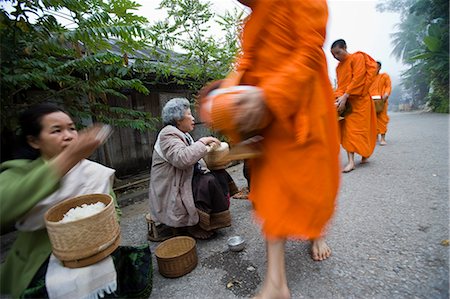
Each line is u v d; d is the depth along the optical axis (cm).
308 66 106
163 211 226
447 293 134
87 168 139
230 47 483
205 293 162
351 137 354
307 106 112
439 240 179
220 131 116
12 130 216
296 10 108
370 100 353
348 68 350
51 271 114
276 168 119
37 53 263
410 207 231
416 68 1194
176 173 219
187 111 229
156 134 527
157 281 179
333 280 155
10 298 124
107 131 107
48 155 119
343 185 305
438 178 292
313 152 116
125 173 483
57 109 121
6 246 210
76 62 271
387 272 156
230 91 109
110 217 120
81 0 284
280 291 128
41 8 259
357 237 195
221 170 246
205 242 223
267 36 115
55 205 122
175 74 449
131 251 156
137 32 301
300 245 194
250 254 198
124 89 459
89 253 113
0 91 236
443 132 586
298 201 118
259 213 128
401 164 363
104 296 118
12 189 97
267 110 108
